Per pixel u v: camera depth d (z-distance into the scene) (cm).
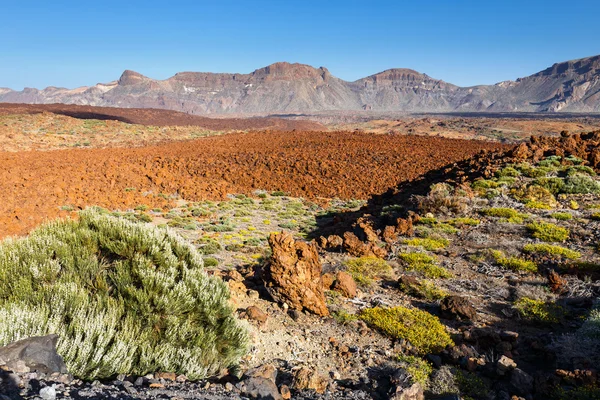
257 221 2830
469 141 7288
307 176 4484
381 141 7088
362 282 1231
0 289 573
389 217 2114
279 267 966
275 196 3847
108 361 481
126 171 4153
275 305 980
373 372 711
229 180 4319
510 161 2906
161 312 618
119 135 8981
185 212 2992
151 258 722
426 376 684
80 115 14100
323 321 927
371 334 880
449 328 929
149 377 486
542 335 852
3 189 3006
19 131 8038
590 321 849
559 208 1969
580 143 3028
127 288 618
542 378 639
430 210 2072
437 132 19262
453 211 2048
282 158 5378
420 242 1625
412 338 834
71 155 5444
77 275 644
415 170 4706
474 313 977
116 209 2870
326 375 681
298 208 3359
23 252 659
